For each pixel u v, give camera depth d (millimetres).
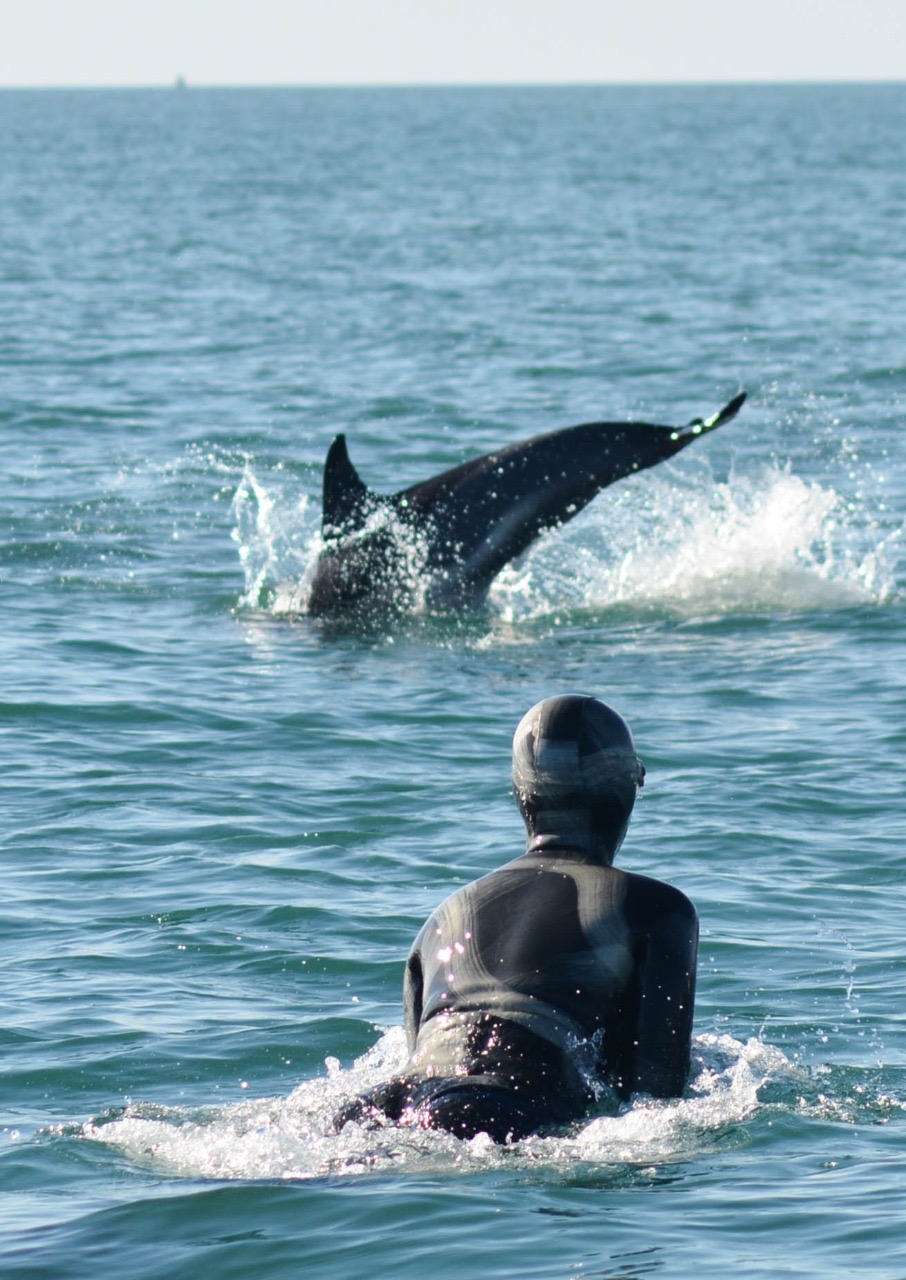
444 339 120438
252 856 33062
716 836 34062
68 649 48719
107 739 40844
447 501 54594
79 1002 25781
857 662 47688
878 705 43406
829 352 112750
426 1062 19469
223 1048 24016
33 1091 22609
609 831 20625
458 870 32312
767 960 27578
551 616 53688
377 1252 16672
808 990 26188
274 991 26359
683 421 88500
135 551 61156
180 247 190000
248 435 84375
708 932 28922
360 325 128000
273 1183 18219
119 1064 23453
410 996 20500
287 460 78938
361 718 42969
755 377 102812
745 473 74688
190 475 74812
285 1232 17172
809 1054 23516
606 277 160500
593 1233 16953
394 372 105750
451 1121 18609
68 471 75000
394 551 53938
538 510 54281
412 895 30922
